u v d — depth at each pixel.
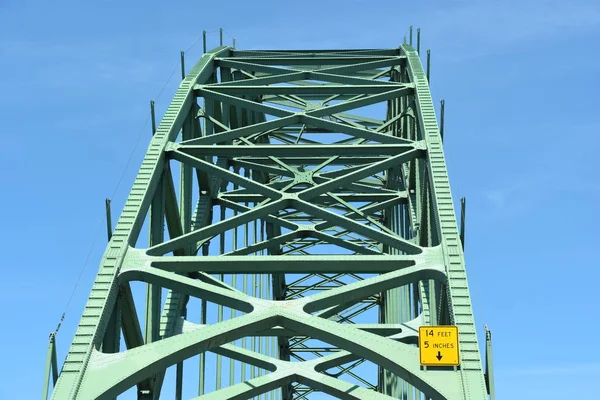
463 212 31.12
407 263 31.31
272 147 38.03
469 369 26.56
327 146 38.09
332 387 31.50
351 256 31.73
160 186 36.38
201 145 38.06
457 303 28.72
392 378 45.00
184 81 42.44
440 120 38.03
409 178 42.97
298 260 31.61
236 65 46.75
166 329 35.62
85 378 26.62
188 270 31.75
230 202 45.28
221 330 28.36
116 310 30.62
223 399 30.84
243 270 31.89
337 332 28.34
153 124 37.84
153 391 33.22
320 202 47.69
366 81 44.56
